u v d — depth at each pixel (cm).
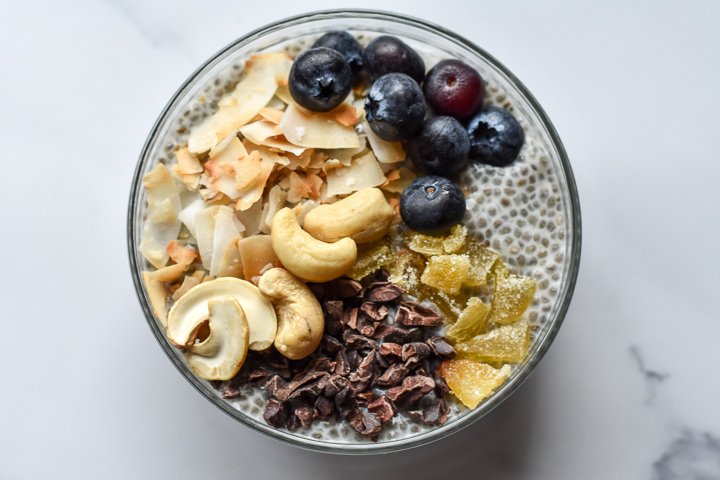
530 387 31
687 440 31
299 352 28
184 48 32
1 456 32
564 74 32
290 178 29
